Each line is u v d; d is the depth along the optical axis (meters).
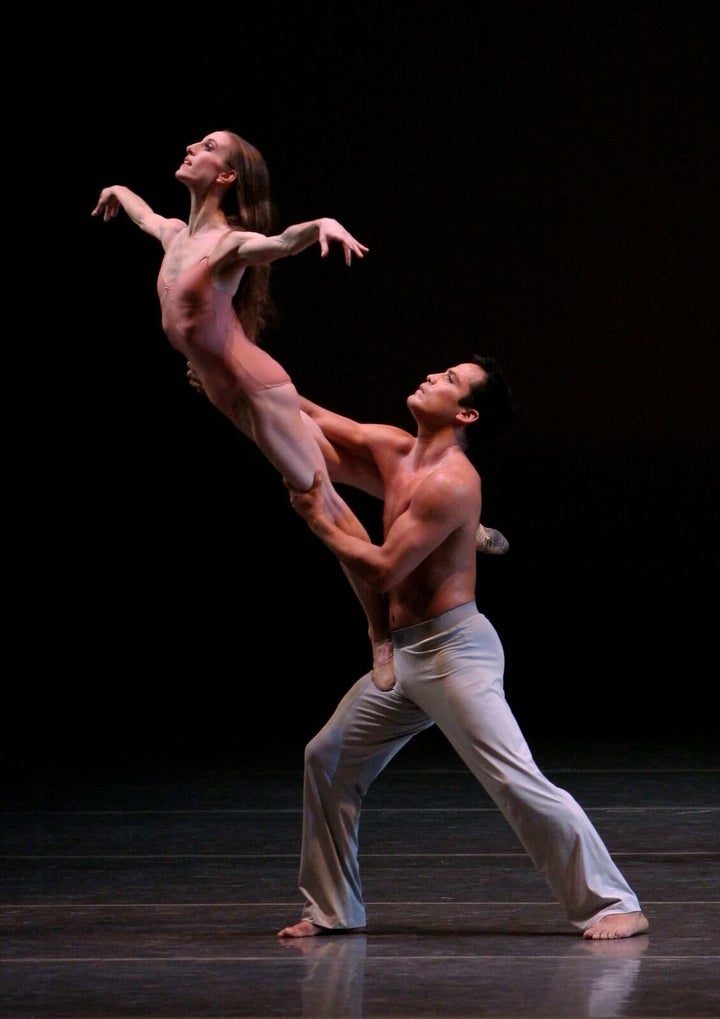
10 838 15.19
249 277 10.36
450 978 9.34
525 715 26.20
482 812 16.66
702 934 10.62
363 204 25.80
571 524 26.67
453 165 25.66
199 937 10.69
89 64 25.73
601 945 10.29
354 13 25.48
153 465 27.06
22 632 27.36
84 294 26.58
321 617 27.36
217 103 25.69
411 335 26.02
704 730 24.09
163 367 26.80
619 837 14.92
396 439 11.12
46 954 10.11
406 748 22.97
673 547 26.47
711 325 25.69
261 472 27.11
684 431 26.06
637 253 25.64
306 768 10.93
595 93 25.38
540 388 26.16
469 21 25.38
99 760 21.39
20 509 27.14
